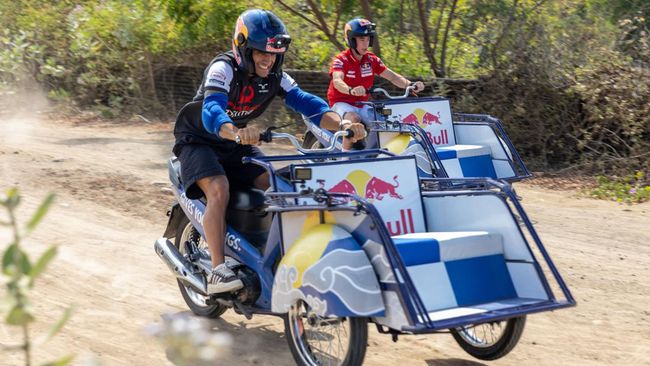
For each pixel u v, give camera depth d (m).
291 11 14.32
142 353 4.82
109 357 4.73
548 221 8.60
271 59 5.02
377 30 14.90
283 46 4.93
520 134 11.73
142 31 16.12
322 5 14.73
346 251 3.98
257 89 5.15
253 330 5.39
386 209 4.64
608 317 5.70
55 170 10.48
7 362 4.52
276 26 4.94
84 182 9.85
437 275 4.14
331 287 3.94
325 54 14.84
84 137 13.91
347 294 3.89
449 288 4.14
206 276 5.37
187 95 16.38
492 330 4.80
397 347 5.09
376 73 9.71
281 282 4.23
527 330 5.44
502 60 11.89
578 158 11.48
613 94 10.96
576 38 11.69
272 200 4.51
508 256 4.37
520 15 12.18
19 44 17.53
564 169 11.25
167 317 5.57
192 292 5.74
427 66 14.28
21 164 10.83
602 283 6.48
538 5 12.38
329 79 14.08
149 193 9.38
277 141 13.49
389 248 3.87
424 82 12.61
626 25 12.08
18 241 1.80
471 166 8.56
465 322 3.85
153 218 8.43
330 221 4.21
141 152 12.27
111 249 7.23
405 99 8.97
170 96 16.58
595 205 9.43
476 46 13.09
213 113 4.76
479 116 8.99
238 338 5.22
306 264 4.07
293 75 14.34
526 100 11.62
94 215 8.44
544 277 4.23
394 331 4.04
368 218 3.97
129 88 16.62
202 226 5.27
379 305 3.91
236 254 5.00
